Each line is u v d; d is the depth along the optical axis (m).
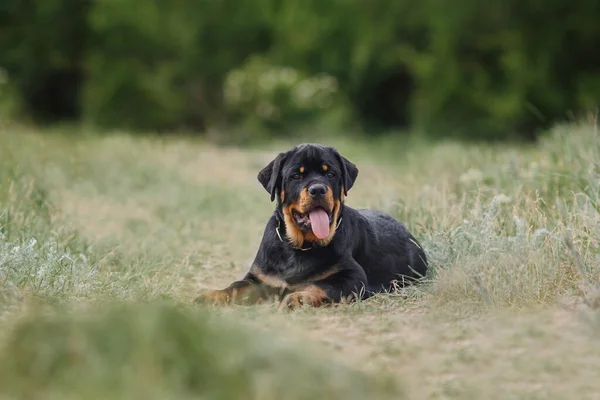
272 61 41.62
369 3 41.00
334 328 7.53
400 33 41.31
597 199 10.18
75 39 42.12
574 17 36.16
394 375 5.98
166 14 39.81
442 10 38.03
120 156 22.16
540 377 6.15
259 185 20.52
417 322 7.66
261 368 5.36
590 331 7.09
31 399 5.12
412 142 32.91
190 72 40.19
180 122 40.50
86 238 11.99
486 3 37.03
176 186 18.97
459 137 37.19
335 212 9.35
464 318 7.80
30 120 39.94
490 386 5.96
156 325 5.41
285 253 9.44
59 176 17.88
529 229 9.68
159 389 5.07
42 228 11.52
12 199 12.02
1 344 5.90
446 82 38.31
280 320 7.74
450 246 10.20
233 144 33.97
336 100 40.16
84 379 5.18
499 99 36.88
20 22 41.81
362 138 36.97
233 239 13.80
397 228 10.50
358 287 9.23
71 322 5.62
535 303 8.30
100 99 39.62
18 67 42.03
